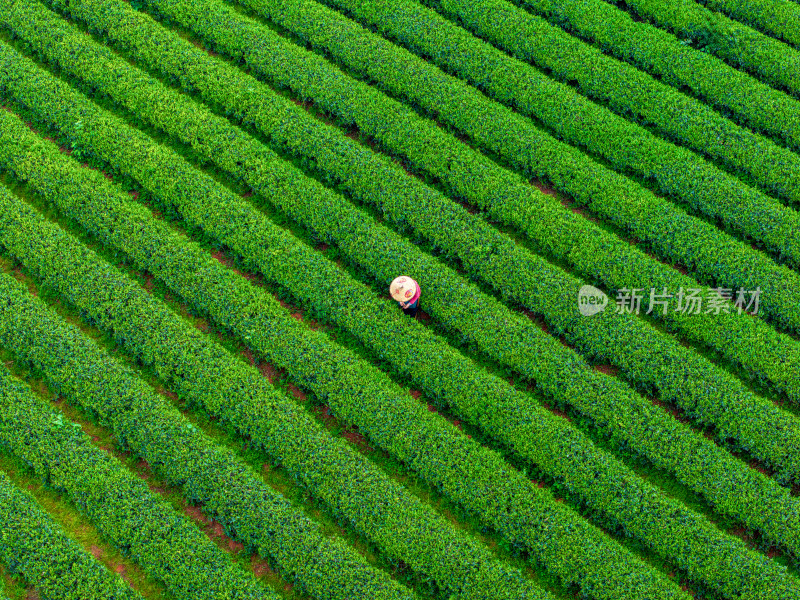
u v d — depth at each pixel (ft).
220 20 77.15
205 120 70.79
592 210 67.51
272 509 52.01
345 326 60.29
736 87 73.56
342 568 50.24
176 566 49.90
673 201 68.74
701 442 55.62
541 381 58.03
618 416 56.34
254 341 59.00
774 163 68.90
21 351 57.93
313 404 58.23
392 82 73.67
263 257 62.80
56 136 70.95
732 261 63.36
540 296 61.57
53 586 48.96
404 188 67.00
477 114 71.31
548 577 51.65
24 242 62.90
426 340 59.26
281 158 70.28
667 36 77.20
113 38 76.23
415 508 52.47
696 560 50.96
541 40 76.74
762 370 58.90
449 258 64.80
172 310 61.36
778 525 52.16
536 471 55.31
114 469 53.36
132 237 63.41
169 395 58.18
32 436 54.24
